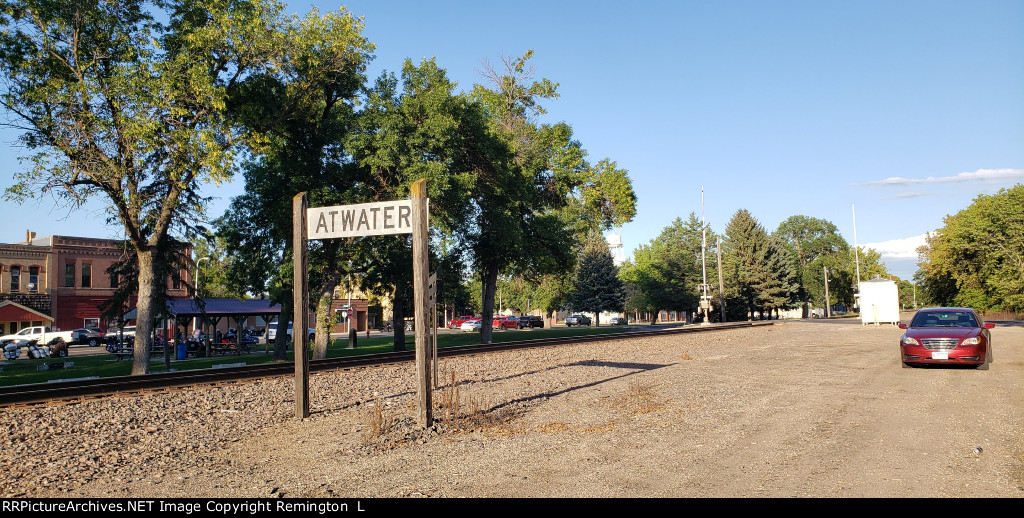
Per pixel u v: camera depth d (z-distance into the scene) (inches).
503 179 1336.1
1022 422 342.0
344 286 1317.7
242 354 1439.5
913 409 385.4
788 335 1321.4
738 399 443.8
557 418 398.6
